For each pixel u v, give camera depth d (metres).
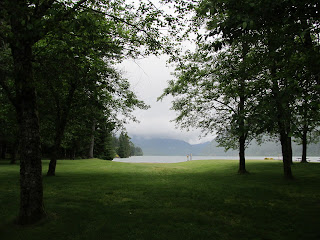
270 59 6.61
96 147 57.41
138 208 8.05
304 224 6.50
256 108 5.57
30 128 6.37
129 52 8.58
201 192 10.89
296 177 15.96
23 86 5.97
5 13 4.98
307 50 5.59
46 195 9.82
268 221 6.82
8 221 6.44
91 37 6.24
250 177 16.69
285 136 15.62
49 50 9.34
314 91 4.91
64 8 5.75
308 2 4.70
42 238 5.43
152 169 23.92
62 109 16.27
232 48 12.83
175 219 6.88
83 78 7.06
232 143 20.06
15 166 25.38
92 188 11.70
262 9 4.89
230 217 7.19
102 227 6.15
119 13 9.41
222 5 5.32
